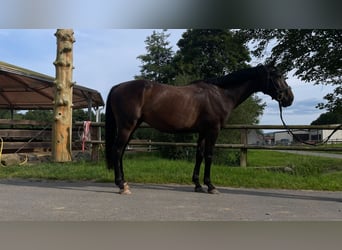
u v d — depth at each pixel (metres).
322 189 6.29
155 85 5.68
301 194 5.77
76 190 5.74
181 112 5.65
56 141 8.99
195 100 5.72
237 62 29.92
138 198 5.14
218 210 4.45
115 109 5.71
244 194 5.66
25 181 6.67
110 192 5.61
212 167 8.04
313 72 12.48
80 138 10.62
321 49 11.46
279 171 8.22
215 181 6.62
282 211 4.47
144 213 4.22
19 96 17.23
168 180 6.77
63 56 9.09
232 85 6.03
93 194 5.41
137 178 6.82
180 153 12.34
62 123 9.01
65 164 8.53
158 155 13.45
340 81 12.52
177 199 5.12
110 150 5.91
